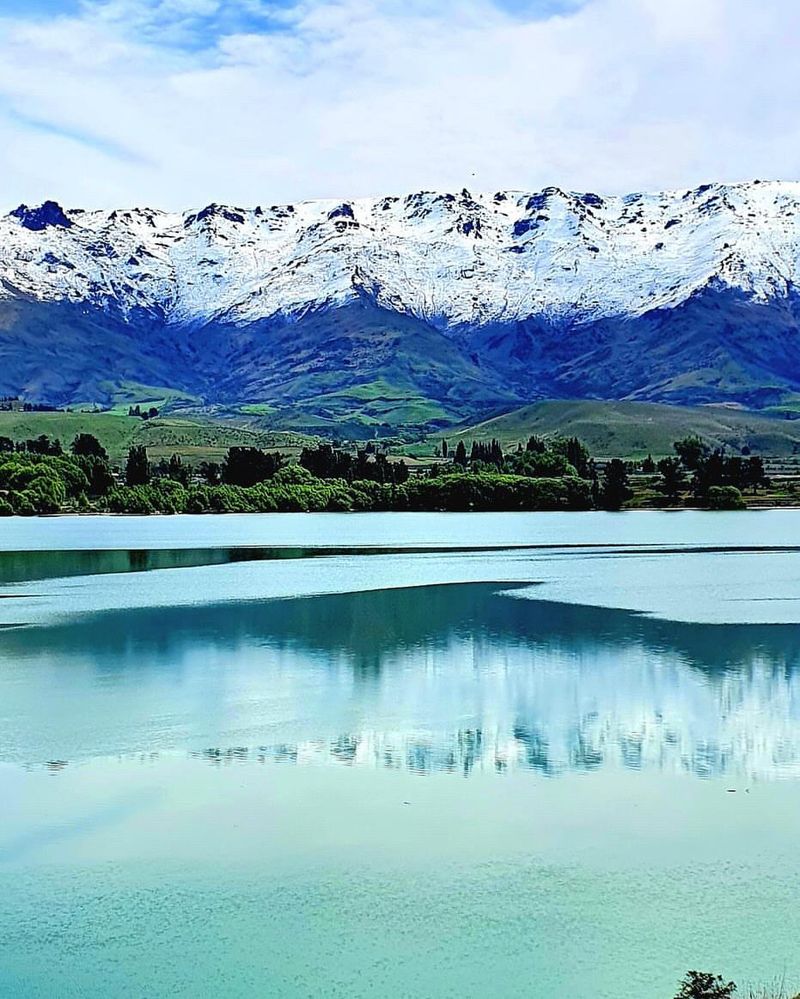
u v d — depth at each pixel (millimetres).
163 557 169250
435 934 35219
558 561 159000
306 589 122250
